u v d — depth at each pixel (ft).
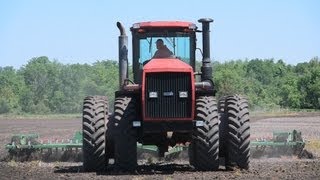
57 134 154.51
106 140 69.31
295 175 62.69
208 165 67.31
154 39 72.08
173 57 71.36
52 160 87.04
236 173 64.69
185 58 72.08
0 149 110.01
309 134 151.12
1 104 406.41
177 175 63.77
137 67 72.08
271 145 89.10
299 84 432.25
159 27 71.51
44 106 409.69
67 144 86.28
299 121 226.38
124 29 70.69
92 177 62.69
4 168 73.61
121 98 68.13
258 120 236.43
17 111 410.31
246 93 396.98
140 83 69.77
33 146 86.48
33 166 76.89
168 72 64.44
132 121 66.90
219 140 69.15
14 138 88.02
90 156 67.97
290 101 426.51
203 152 66.80
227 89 345.31
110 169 70.85
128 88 67.72
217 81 352.08
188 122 65.10
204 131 66.54
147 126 65.10
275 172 66.08
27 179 61.46
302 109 401.29
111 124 69.82
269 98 428.15
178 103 64.80
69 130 176.96
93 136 67.92
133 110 67.15
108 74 438.40
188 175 63.52
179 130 65.26
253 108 388.78
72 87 417.90
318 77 424.46
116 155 67.21
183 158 87.30
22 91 425.69
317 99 419.74
